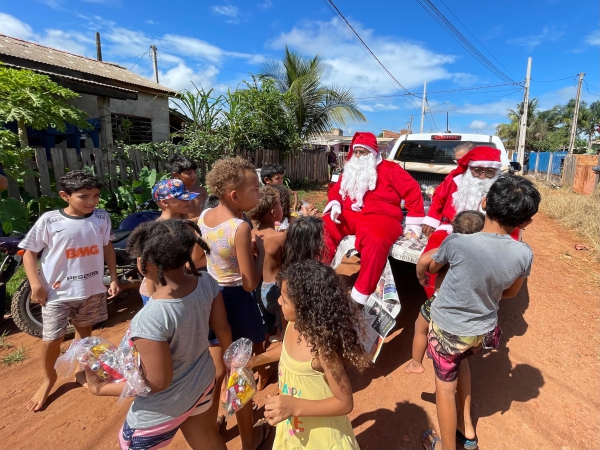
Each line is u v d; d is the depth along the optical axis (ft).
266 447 7.93
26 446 7.84
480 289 6.52
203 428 6.23
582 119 146.10
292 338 5.94
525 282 16.53
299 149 45.42
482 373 10.32
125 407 9.00
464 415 7.79
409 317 13.57
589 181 42.37
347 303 5.42
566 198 34.86
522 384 9.86
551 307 14.14
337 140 100.78
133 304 14.34
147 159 26.30
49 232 8.41
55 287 8.61
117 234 12.72
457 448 7.85
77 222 8.68
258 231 9.20
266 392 9.65
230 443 8.00
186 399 5.63
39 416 8.66
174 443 8.04
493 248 6.42
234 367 5.97
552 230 26.58
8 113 17.04
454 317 6.81
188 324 5.41
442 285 7.11
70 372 5.61
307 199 38.24
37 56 35.45
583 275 17.46
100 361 5.46
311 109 48.21
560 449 7.89
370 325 10.21
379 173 11.85
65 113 19.54
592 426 8.50
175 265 5.22
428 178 18.34
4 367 10.35
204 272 6.20
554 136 133.39
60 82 26.91
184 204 9.14
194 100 32.71
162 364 5.09
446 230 10.44
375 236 10.59
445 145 19.13
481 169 11.09
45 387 8.93
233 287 7.58
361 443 8.00
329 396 5.65
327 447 5.70
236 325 7.77
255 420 8.60
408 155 20.02
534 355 11.14
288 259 8.50
